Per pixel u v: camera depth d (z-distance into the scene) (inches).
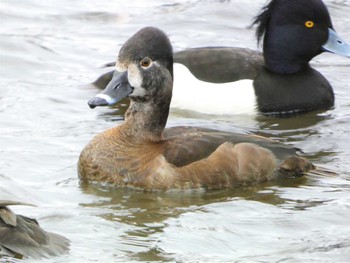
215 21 800.9
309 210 460.1
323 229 435.8
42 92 643.5
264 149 502.9
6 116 594.6
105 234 421.7
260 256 402.6
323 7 642.2
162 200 474.9
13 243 358.3
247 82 626.2
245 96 624.4
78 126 583.5
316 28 640.4
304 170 511.8
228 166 491.2
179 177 484.4
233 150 495.8
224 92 624.4
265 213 456.1
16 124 581.6
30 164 517.0
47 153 534.9
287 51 637.3
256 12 816.9
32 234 366.3
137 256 398.3
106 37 760.3
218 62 634.2
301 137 581.6
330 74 706.2
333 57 742.5
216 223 441.7
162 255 401.1
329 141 573.3
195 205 468.4
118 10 815.7
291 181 502.9
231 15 812.0
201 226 437.7
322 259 399.2
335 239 422.3
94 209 456.4
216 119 617.3
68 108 617.0
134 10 818.2
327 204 468.8
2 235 357.4
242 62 636.1
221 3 832.9
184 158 489.7
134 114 501.4
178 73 633.6
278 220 446.3
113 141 497.7
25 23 778.2
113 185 489.7
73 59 711.1
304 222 443.8
